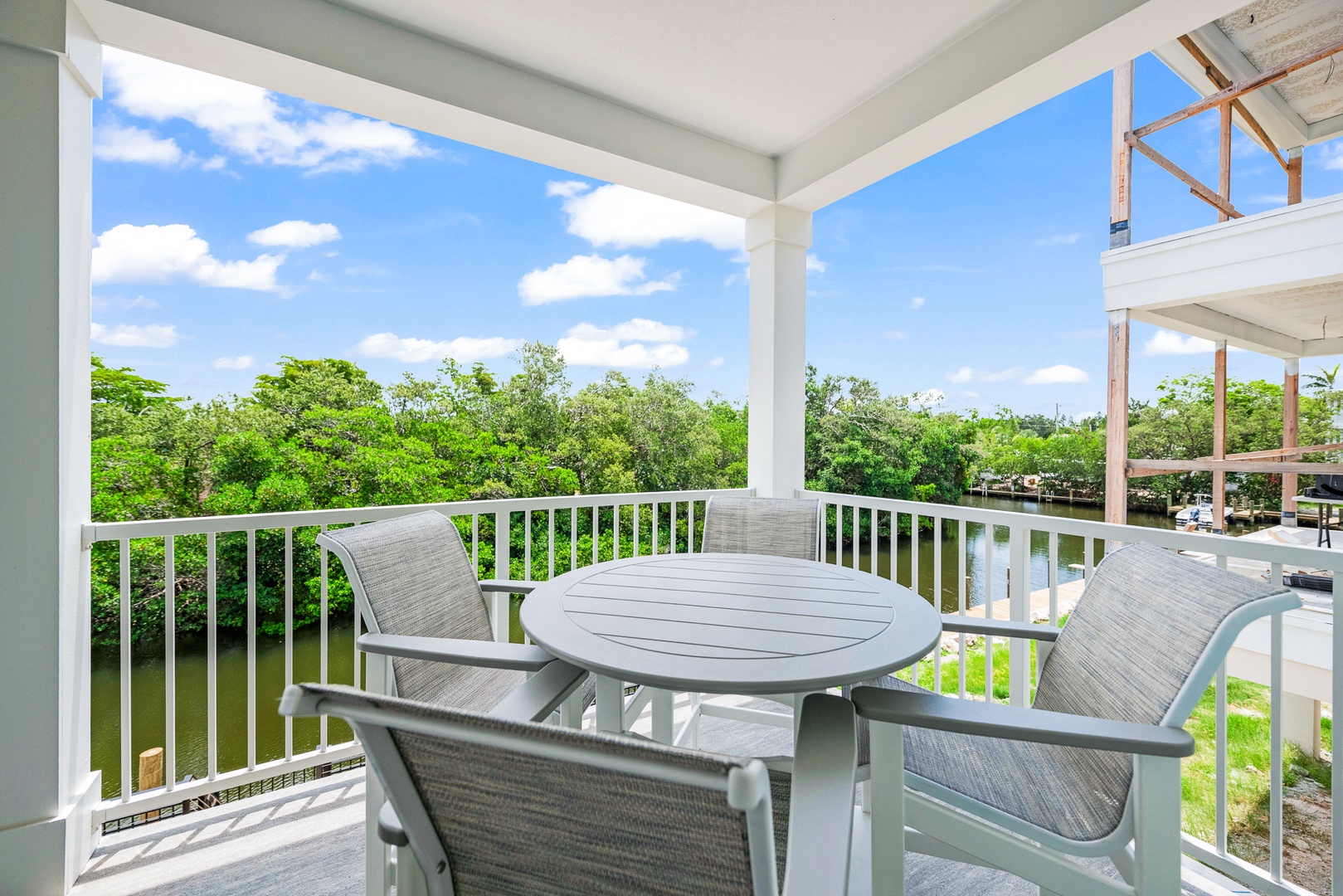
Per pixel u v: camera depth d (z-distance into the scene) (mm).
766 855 546
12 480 1656
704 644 1199
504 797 666
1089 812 1098
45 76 1719
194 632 11906
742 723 2623
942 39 2426
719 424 21859
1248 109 4738
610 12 2281
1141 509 20391
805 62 2570
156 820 1906
